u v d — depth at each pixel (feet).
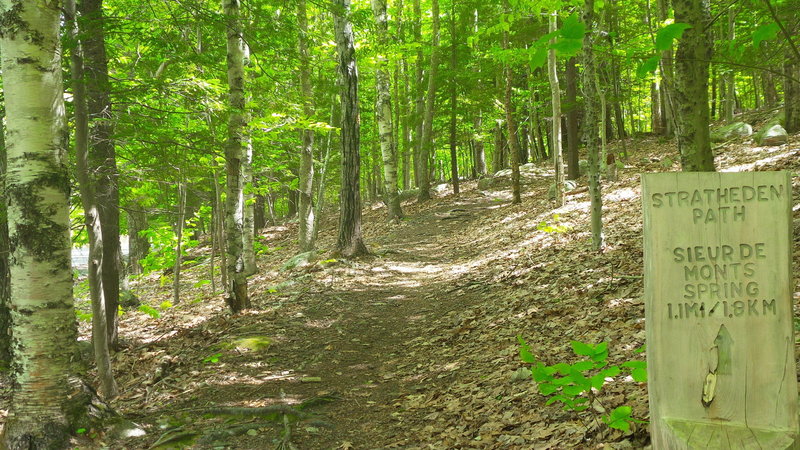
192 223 51.83
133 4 27.96
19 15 14.39
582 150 83.20
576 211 42.32
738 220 7.29
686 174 7.32
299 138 56.70
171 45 22.08
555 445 12.34
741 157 45.47
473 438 14.02
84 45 20.66
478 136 82.69
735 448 7.09
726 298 7.34
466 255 42.80
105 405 16.42
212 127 24.64
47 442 14.61
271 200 88.02
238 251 30.30
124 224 56.90
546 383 9.57
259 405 18.31
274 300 32.76
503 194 68.28
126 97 21.86
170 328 30.86
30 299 14.76
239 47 28.37
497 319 23.77
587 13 27.53
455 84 65.31
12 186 14.73
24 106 14.53
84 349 26.43
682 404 7.45
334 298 32.32
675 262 7.38
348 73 41.29
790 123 51.85
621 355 15.88
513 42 50.31
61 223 15.15
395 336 25.85
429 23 77.66
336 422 16.88
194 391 19.92
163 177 23.12
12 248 14.88
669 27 6.75
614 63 51.60
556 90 44.60
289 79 34.24
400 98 86.84
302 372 21.40
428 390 18.39
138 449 15.38
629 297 21.06
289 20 25.30
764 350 7.32
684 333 7.42
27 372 14.84
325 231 71.72
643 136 82.02
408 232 55.98
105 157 24.45
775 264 7.27
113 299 26.40
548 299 24.12
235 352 23.41
